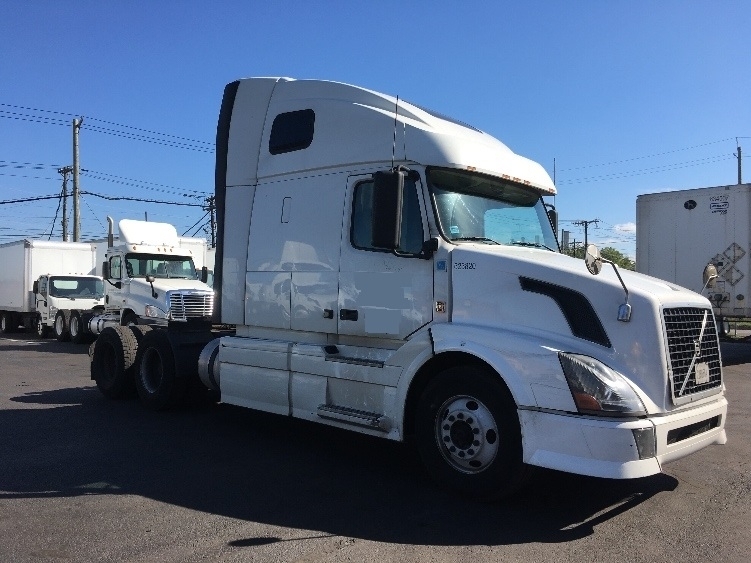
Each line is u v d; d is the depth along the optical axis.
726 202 13.44
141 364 8.73
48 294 22.23
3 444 6.75
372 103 5.91
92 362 9.69
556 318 4.65
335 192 6.02
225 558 3.93
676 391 4.54
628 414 4.24
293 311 6.30
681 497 5.07
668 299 4.59
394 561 3.88
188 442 6.86
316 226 6.14
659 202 14.49
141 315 15.01
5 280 25.52
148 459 6.18
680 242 14.12
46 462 6.07
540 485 5.35
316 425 7.71
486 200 5.72
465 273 5.07
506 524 4.49
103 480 5.52
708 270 5.64
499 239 5.72
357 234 5.81
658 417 4.35
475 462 4.86
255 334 6.79
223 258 7.11
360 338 5.80
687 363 4.68
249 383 6.65
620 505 4.88
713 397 5.01
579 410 4.29
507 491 4.71
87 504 4.93
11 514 4.72
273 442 6.88
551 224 6.45
